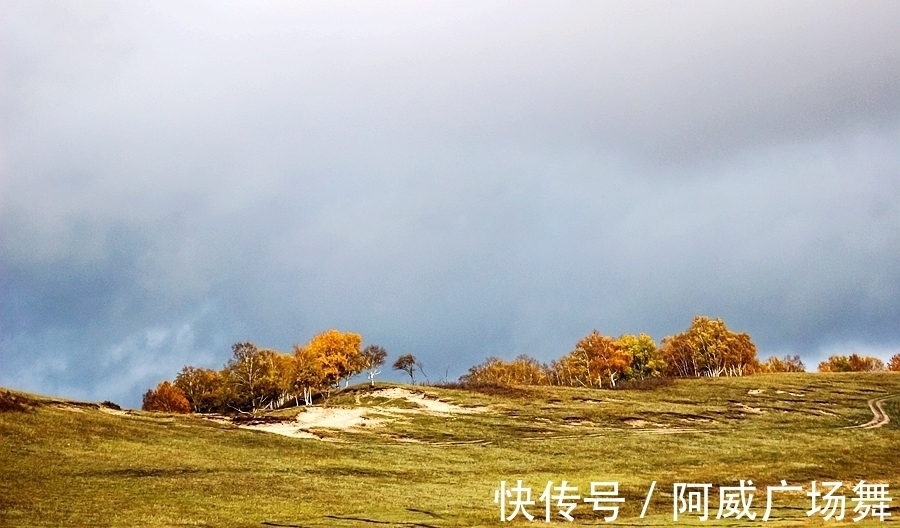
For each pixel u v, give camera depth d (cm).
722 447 8475
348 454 7475
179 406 12025
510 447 8450
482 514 5059
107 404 8569
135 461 6012
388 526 4612
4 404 6988
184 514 4684
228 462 6438
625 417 10656
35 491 4866
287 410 10688
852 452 7956
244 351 12162
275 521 4656
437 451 8056
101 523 4356
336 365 12256
